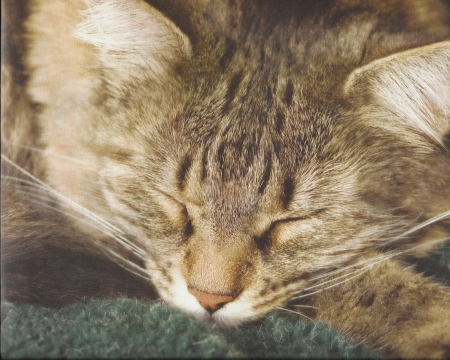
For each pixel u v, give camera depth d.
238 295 0.38
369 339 0.36
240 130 0.38
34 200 0.40
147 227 0.40
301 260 0.39
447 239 0.40
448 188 0.40
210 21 0.39
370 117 0.39
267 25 0.39
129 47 0.39
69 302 0.38
